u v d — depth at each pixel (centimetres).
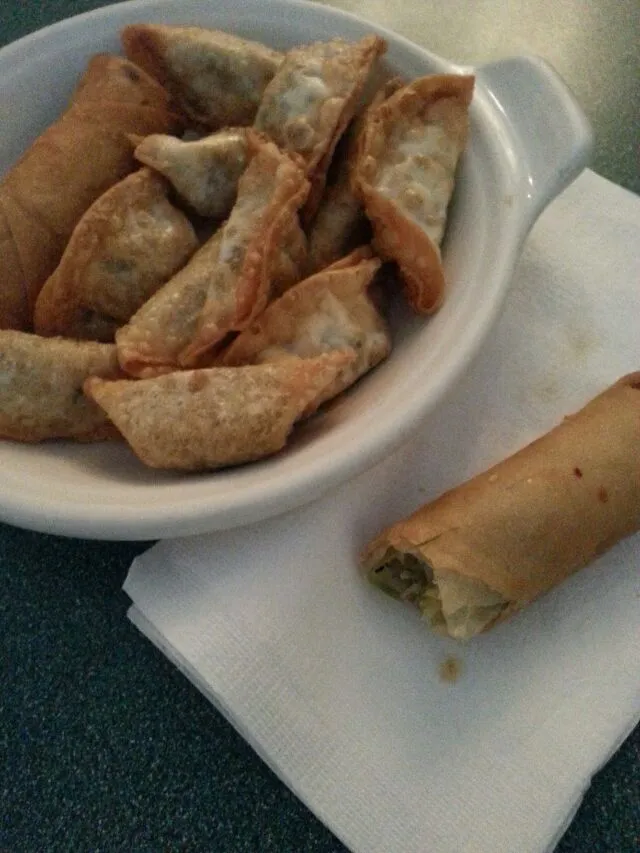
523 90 25
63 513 20
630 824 22
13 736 23
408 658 23
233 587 23
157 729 23
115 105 28
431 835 21
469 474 26
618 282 28
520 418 26
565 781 22
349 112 26
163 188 27
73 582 25
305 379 23
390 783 22
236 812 22
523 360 27
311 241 26
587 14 37
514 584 23
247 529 24
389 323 26
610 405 25
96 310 27
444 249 26
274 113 26
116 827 22
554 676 23
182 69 29
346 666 23
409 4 38
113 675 24
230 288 24
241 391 22
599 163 33
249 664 22
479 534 23
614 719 22
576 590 24
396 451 23
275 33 29
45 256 27
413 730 22
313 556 23
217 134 28
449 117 26
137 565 24
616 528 24
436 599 23
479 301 23
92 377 24
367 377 25
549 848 21
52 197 27
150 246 27
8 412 24
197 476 23
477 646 23
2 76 28
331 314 24
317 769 22
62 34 28
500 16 37
